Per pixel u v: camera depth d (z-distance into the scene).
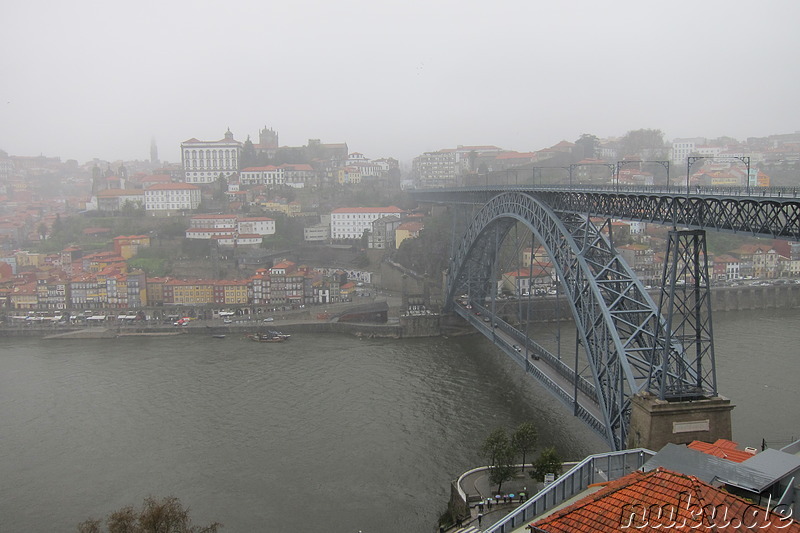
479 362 134.38
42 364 140.75
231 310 187.25
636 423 66.81
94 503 79.75
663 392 64.88
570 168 94.25
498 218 118.06
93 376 129.88
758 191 61.91
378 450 91.12
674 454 43.38
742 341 137.12
